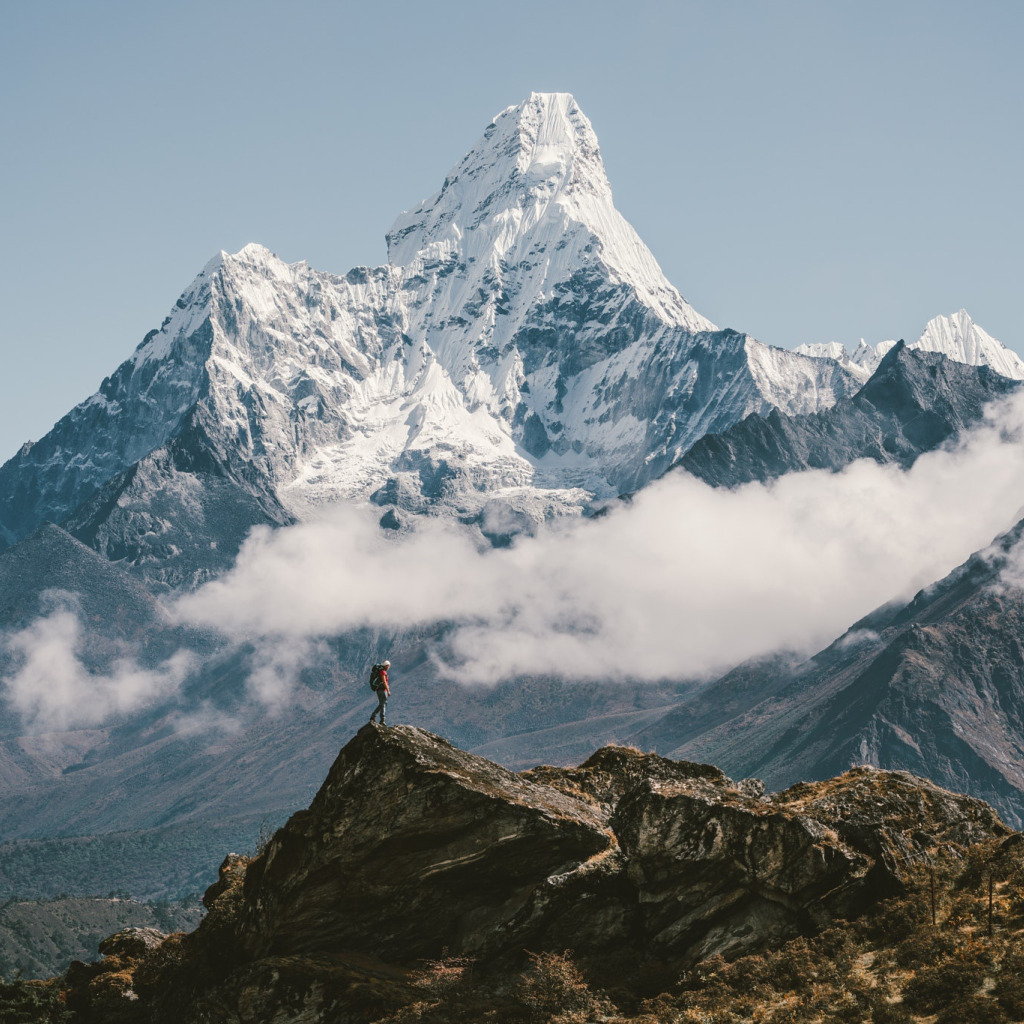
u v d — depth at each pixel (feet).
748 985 216.74
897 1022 194.80
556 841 240.53
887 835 234.79
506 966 233.35
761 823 231.71
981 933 210.79
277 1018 227.61
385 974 232.94
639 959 232.53
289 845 242.17
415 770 237.25
